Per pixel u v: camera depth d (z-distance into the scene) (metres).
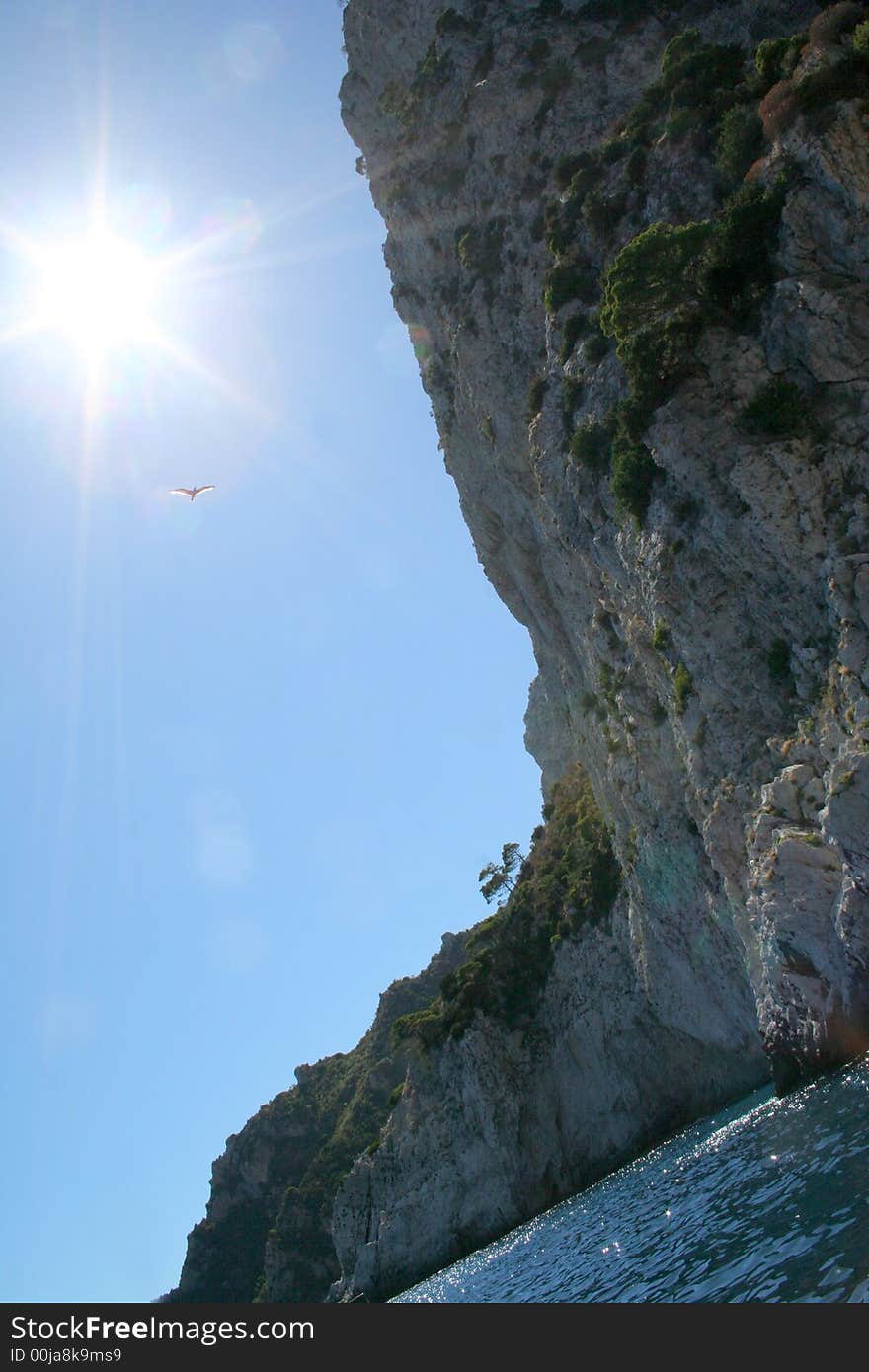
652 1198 41.22
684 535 46.56
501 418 70.75
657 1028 69.88
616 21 70.50
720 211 48.81
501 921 92.44
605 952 74.88
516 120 72.88
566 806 92.25
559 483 59.09
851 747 36.31
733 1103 61.56
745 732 44.25
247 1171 138.88
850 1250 18.81
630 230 57.47
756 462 41.56
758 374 44.31
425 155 81.25
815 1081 39.56
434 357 82.94
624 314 50.22
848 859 35.41
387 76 88.06
